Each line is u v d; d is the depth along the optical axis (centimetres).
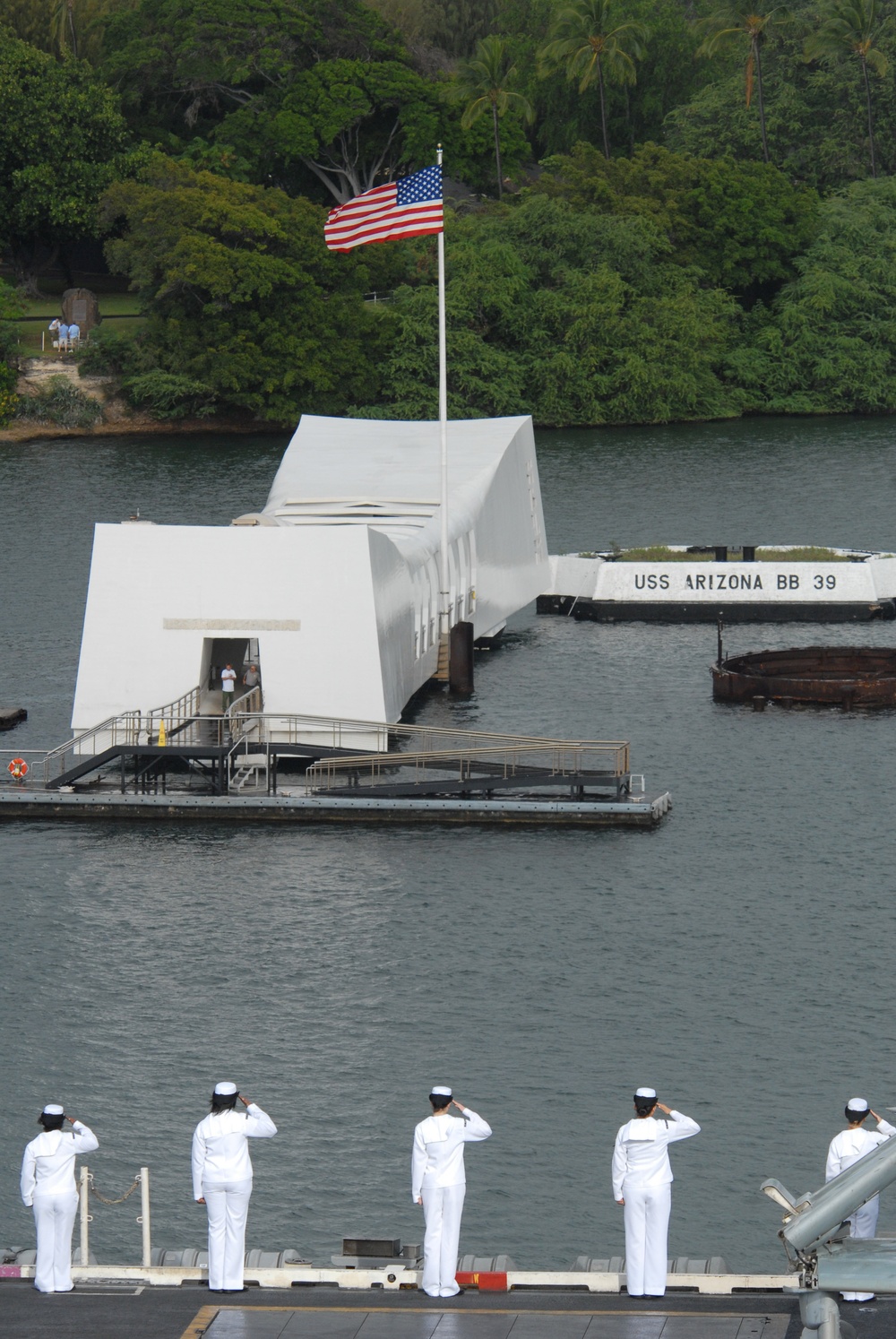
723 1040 9131
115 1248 7481
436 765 13750
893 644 17938
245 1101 5750
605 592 19125
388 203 15525
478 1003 9625
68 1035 9319
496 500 18050
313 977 10006
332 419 19638
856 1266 4050
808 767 13750
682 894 11188
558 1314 5425
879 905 10925
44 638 17962
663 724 15038
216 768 13212
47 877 11738
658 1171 5575
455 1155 5631
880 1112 8319
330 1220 7594
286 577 13688
